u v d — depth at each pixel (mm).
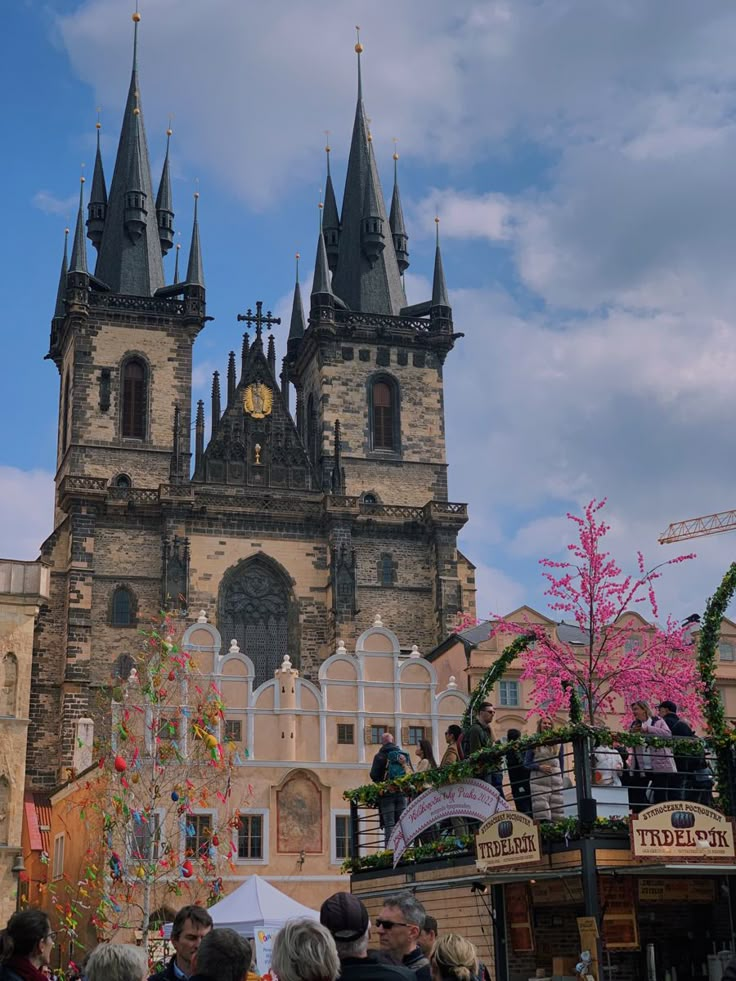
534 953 27312
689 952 28578
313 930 9883
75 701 92250
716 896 27188
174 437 103562
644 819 23828
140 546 98625
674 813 24125
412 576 104625
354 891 31578
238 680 64000
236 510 101750
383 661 68625
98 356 105562
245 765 60969
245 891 36250
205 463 103562
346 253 118812
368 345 112312
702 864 24047
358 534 104562
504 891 27375
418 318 113750
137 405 105562
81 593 95188
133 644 96000
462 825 30625
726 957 25953
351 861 31922
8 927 11875
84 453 102688
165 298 107750
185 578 97625
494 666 32250
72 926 49406
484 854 26438
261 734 63625
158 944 44188
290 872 59969
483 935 27828
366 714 67125
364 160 121312
